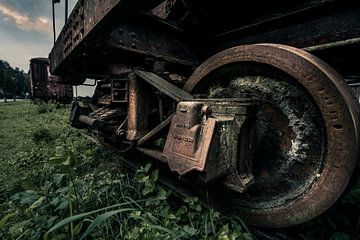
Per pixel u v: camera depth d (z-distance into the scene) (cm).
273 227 167
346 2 165
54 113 1237
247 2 210
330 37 177
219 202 194
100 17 150
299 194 161
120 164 307
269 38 219
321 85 145
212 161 144
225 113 162
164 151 167
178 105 165
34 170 326
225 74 213
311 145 161
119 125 259
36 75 1819
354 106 139
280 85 176
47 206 179
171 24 251
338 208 198
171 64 295
